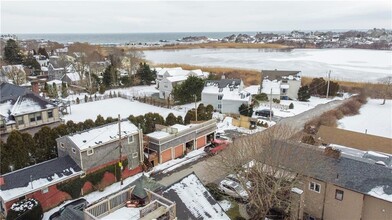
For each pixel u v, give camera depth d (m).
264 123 51.06
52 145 34.66
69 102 63.97
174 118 46.34
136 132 34.38
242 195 28.69
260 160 24.80
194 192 21.42
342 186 23.64
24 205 24.31
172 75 77.06
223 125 52.12
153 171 35.28
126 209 18.00
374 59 163.88
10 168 30.94
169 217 16.77
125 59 112.88
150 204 16.70
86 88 82.00
